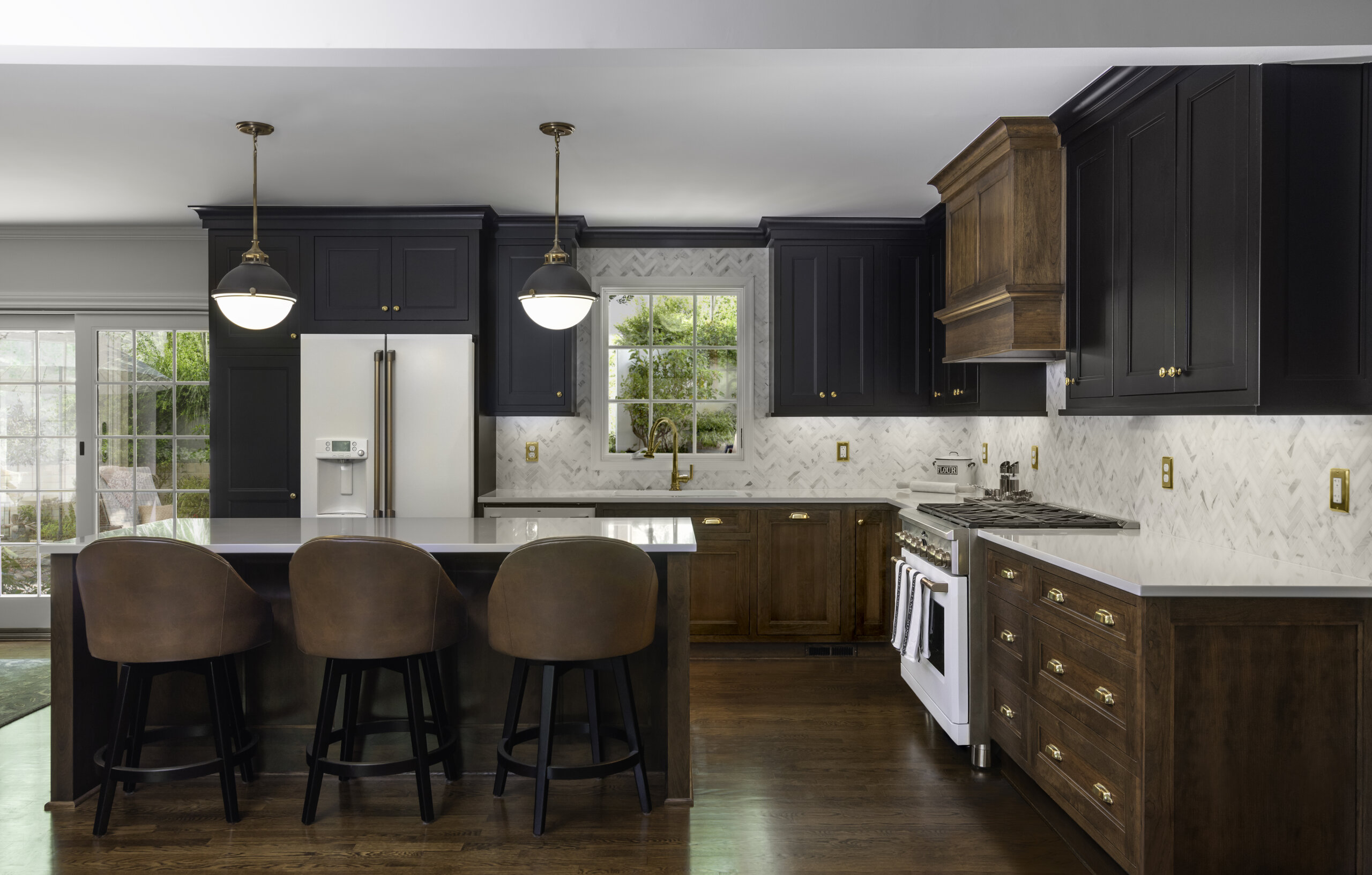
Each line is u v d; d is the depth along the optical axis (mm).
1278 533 2643
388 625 2723
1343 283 2320
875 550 5043
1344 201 2324
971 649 3352
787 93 3232
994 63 2441
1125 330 3018
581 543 2668
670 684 2990
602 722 3250
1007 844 2703
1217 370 2502
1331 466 2428
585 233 5418
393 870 2541
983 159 3762
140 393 5434
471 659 3248
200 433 5430
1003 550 3158
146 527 3357
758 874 2521
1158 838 2209
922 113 3443
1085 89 3135
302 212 4879
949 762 3373
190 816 2904
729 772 3273
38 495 5492
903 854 2645
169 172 4215
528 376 5207
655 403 5656
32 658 4914
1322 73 2338
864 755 3439
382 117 3477
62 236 5359
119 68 2986
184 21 2285
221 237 4969
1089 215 3289
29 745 3561
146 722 3162
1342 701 2234
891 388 5238
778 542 5027
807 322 5223
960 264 4133
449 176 4316
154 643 2705
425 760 2857
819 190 4578
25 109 3377
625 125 3580
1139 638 2213
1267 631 2223
